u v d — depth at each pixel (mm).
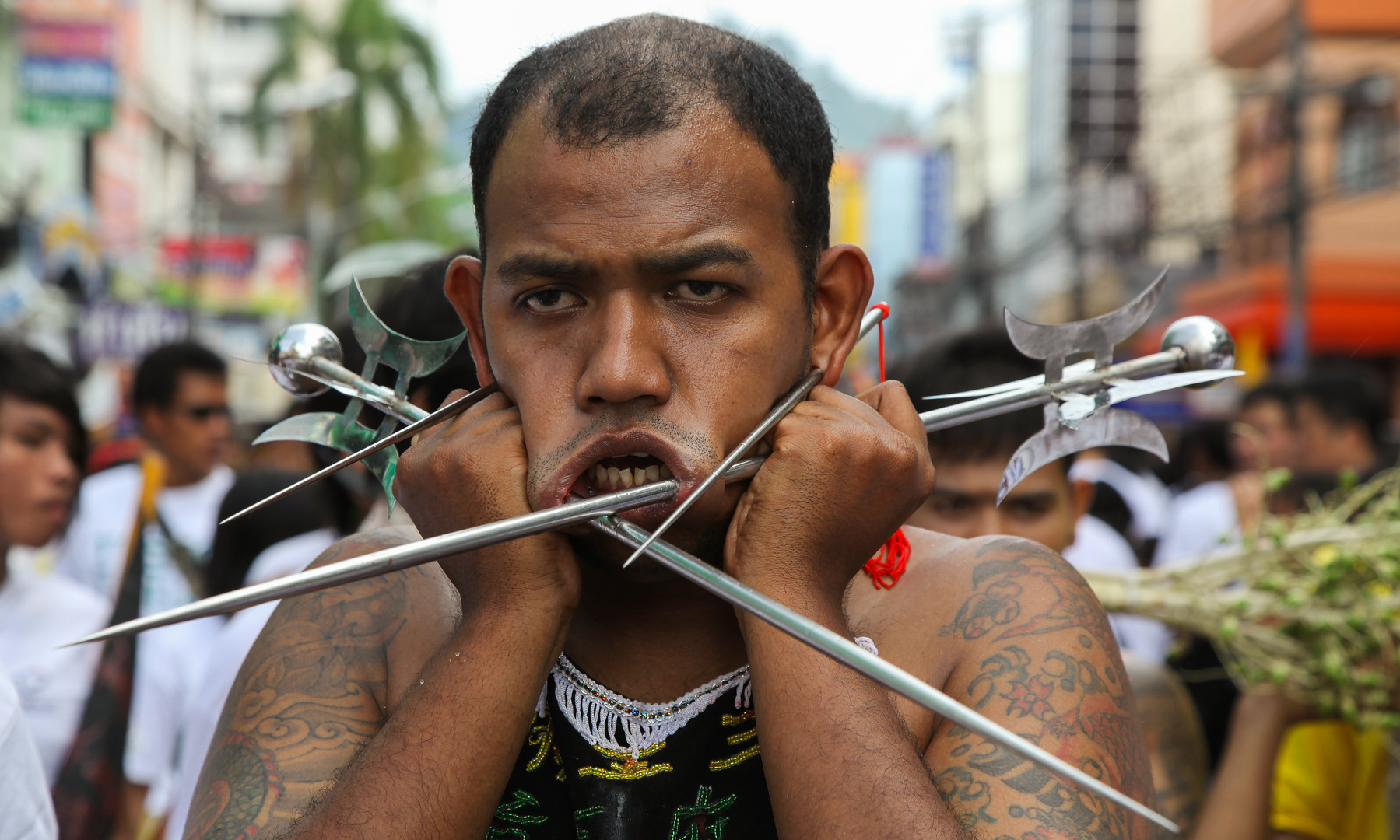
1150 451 1404
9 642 2947
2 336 3283
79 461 3176
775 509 1260
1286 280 15758
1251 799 2471
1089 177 16359
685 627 1359
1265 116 16125
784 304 1277
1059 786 1202
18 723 1632
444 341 1433
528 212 1237
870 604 1384
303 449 4453
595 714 1345
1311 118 15531
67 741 2918
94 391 16172
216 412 4688
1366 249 15922
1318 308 15859
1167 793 2268
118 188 19594
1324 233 15969
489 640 1253
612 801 1320
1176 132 18188
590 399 1235
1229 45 16906
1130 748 1275
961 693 1289
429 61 24141
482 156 1330
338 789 1210
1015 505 2701
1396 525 2324
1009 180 25297
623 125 1214
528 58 1314
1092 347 1393
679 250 1212
